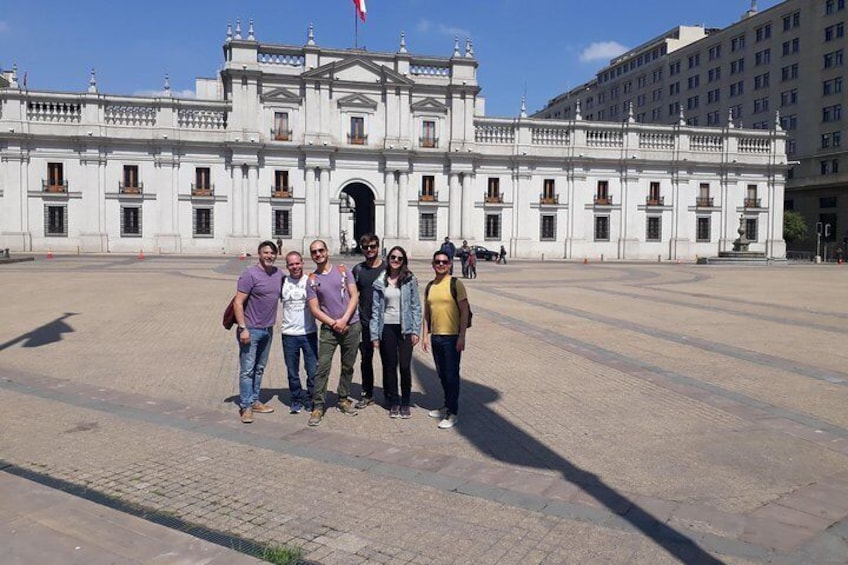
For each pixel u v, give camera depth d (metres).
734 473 6.05
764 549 4.59
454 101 60.16
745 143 65.62
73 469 5.96
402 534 4.79
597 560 4.43
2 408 7.95
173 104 55.50
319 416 7.51
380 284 7.79
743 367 10.76
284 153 57.34
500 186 62.00
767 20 80.31
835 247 73.44
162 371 10.17
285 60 57.69
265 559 4.38
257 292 7.61
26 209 53.59
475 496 5.46
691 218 64.75
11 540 4.57
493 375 10.10
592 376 10.05
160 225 55.91
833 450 6.70
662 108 99.62
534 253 62.53
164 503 5.27
